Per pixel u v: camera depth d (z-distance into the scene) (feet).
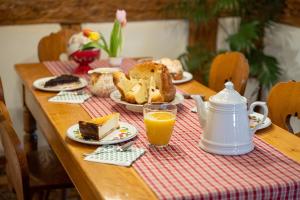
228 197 4.32
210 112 5.21
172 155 5.15
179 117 6.45
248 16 12.01
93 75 7.51
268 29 12.32
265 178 4.59
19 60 11.41
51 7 11.30
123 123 6.05
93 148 5.38
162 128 5.27
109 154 5.14
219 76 8.77
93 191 4.55
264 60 11.53
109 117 5.73
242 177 4.60
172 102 6.68
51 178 7.23
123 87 6.79
